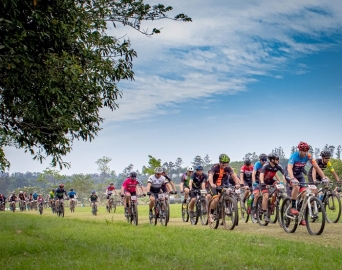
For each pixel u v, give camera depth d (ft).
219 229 42.14
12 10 26.37
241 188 49.65
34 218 69.21
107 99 36.29
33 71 29.30
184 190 54.19
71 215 87.81
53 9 30.01
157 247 29.32
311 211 35.17
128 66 36.45
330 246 28.53
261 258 24.48
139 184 53.52
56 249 29.58
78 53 33.19
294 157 38.40
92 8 35.53
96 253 27.25
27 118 31.45
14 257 27.30
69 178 268.62
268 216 44.57
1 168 42.52
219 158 42.75
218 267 22.65
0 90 30.32
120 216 77.05
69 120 31.65
